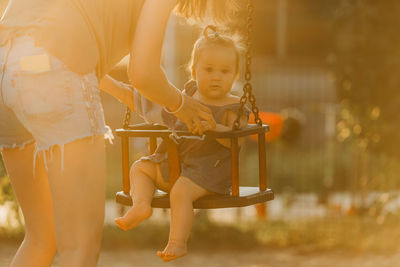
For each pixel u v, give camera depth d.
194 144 3.75
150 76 3.08
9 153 3.55
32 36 2.93
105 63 3.18
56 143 2.92
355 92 10.64
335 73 10.88
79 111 2.94
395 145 10.80
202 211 11.09
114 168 16.14
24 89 2.90
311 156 17.22
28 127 3.00
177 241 3.60
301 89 19.72
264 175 3.82
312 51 21.92
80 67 2.96
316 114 19.44
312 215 12.40
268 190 3.82
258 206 12.34
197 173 3.68
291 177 15.77
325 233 10.96
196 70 3.95
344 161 15.42
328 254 9.96
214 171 3.72
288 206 12.98
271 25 22.25
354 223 11.39
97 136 3.05
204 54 3.90
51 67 2.89
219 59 3.88
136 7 3.24
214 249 10.27
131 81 3.14
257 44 22.14
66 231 2.99
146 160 3.84
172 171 3.65
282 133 16.36
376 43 10.38
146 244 10.38
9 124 3.20
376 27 10.39
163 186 3.84
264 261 9.58
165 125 3.91
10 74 2.94
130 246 10.28
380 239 10.55
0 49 3.01
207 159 3.73
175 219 3.62
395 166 12.34
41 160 3.56
